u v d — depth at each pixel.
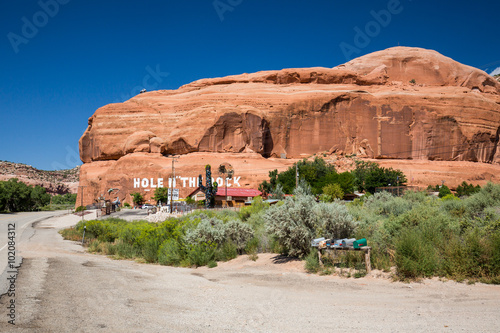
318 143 130.50
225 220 21.59
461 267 8.87
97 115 143.12
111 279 10.52
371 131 131.62
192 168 110.50
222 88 147.62
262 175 107.69
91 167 139.50
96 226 31.81
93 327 5.54
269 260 13.23
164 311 6.73
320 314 6.48
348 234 12.27
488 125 136.00
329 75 150.75
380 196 25.83
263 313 6.60
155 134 131.25
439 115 132.12
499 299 7.07
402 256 9.53
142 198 110.62
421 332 5.28
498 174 126.88
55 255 18.38
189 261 14.80
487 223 11.19
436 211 12.73
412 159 130.50
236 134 121.50
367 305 7.07
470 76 170.50
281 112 129.25
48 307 6.68
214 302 7.57
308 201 12.98
